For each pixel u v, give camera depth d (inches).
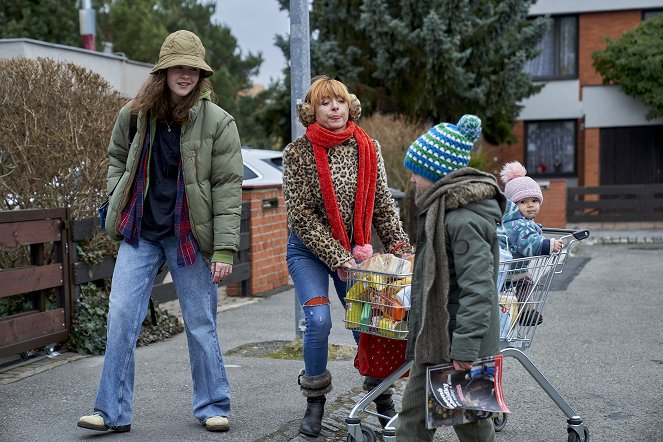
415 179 151.2
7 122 268.1
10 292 233.9
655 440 186.9
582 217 852.6
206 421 185.3
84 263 264.5
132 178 181.2
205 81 183.8
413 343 145.0
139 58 1155.3
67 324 257.4
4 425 188.7
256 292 398.6
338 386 221.1
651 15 1018.7
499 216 142.6
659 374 244.8
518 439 188.9
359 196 181.9
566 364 258.1
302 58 259.1
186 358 255.6
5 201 272.8
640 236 720.3
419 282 145.3
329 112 180.2
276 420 193.5
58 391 216.1
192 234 183.3
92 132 274.5
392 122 710.5
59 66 276.8
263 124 928.9
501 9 804.6
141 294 183.8
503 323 173.2
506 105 836.6
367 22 796.0
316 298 180.2
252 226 393.7
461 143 146.2
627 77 940.0
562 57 1044.5
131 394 185.0
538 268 179.0
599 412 207.9
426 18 768.3
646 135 980.6
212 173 183.2
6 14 1085.8
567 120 1046.4
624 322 327.6
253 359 255.3
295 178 180.5
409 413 147.7
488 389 141.9
